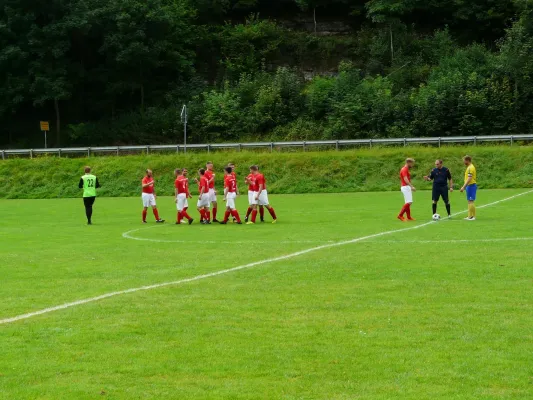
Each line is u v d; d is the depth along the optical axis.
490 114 55.62
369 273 13.62
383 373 7.88
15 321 10.39
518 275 12.95
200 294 12.07
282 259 15.86
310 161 43.41
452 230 20.53
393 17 68.81
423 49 66.19
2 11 62.62
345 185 41.19
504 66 57.56
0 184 44.91
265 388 7.51
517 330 9.35
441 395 7.23
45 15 63.06
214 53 71.12
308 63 68.94
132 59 63.06
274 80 62.59
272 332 9.54
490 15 67.56
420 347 8.75
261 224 24.81
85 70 65.25
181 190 25.86
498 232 19.64
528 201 30.59
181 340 9.24
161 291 12.40
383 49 66.50
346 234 20.48
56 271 14.96
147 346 9.01
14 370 8.16
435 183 23.91
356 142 46.59
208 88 66.44
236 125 60.34
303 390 7.44
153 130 61.78
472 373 7.82
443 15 71.31
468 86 56.72
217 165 44.16
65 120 66.50
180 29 68.31
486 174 40.06
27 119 66.19
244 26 71.50
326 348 8.79
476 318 10.00
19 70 62.44
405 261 14.91
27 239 21.64
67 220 28.62
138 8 63.56
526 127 55.56
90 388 7.57
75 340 9.30
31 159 47.22
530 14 60.59
